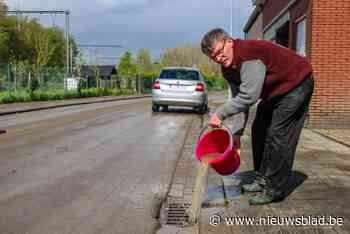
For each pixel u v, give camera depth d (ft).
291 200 14.56
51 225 13.12
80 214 14.14
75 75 125.70
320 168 19.12
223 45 13.04
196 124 39.70
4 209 14.62
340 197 14.84
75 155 23.99
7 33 158.40
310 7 31.91
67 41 113.29
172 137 31.19
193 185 17.69
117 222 13.39
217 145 14.26
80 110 59.36
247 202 14.52
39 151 25.16
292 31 39.34
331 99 31.99
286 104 13.65
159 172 20.03
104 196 16.14
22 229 12.80
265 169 15.62
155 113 52.13
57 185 17.65
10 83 85.97
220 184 16.96
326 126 32.17
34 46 165.37
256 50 13.05
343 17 31.55
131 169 20.62
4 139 29.86
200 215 13.29
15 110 56.18
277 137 13.98
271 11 53.36
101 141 29.12
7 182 18.07
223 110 13.21
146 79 179.73
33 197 15.98
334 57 31.76
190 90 50.72
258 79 12.82
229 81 14.49
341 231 11.78
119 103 80.84
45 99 89.81
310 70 13.75
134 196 16.15
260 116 15.49
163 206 14.97
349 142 25.76
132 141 29.19
